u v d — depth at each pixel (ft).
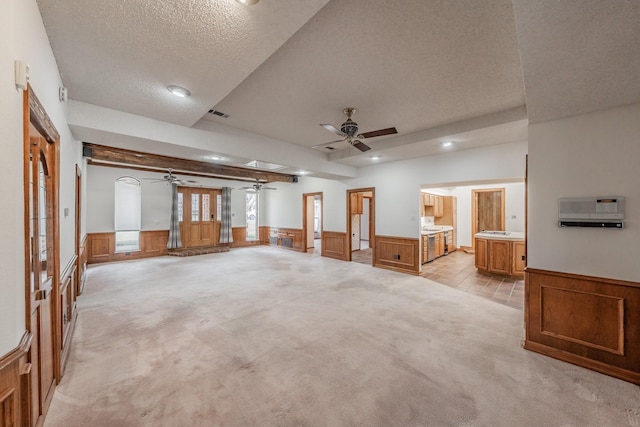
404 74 8.35
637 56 5.05
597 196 7.48
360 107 10.84
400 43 6.87
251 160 14.82
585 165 7.68
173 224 25.32
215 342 8.64
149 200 24.30
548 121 8.23
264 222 32.91
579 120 7.78
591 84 6.13
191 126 11.73
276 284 15.44
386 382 6.68
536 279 8.29
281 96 9.91
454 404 5.94
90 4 4.68
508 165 14.03
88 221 21.02
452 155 16.05
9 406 3.58
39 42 4.86
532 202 8.48
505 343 8.67
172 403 5.93
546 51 4.98
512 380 6.79
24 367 4.36
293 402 5.99
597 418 5.57
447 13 5.82
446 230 25.46
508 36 6.56
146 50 6.07
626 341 6.95
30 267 4.15
